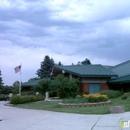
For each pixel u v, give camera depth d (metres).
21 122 11.49
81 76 30.55
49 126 10.09
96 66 36.19
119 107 13.70
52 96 34.66
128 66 34.56
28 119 12.49
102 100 19.38
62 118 12.38
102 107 16.83
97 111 14.59
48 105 21.02
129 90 29.25
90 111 14.82
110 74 31.36
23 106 22.03
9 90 52.31
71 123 10.66
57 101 25.59
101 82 31.81
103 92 26.61
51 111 16.31
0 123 11.34
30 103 25.20
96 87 31.55
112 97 25.42
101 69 33.97
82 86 31.38
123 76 30.91
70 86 29.77
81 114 13.91
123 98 22.61
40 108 18.83
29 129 9.53
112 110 13.67
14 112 16.38
